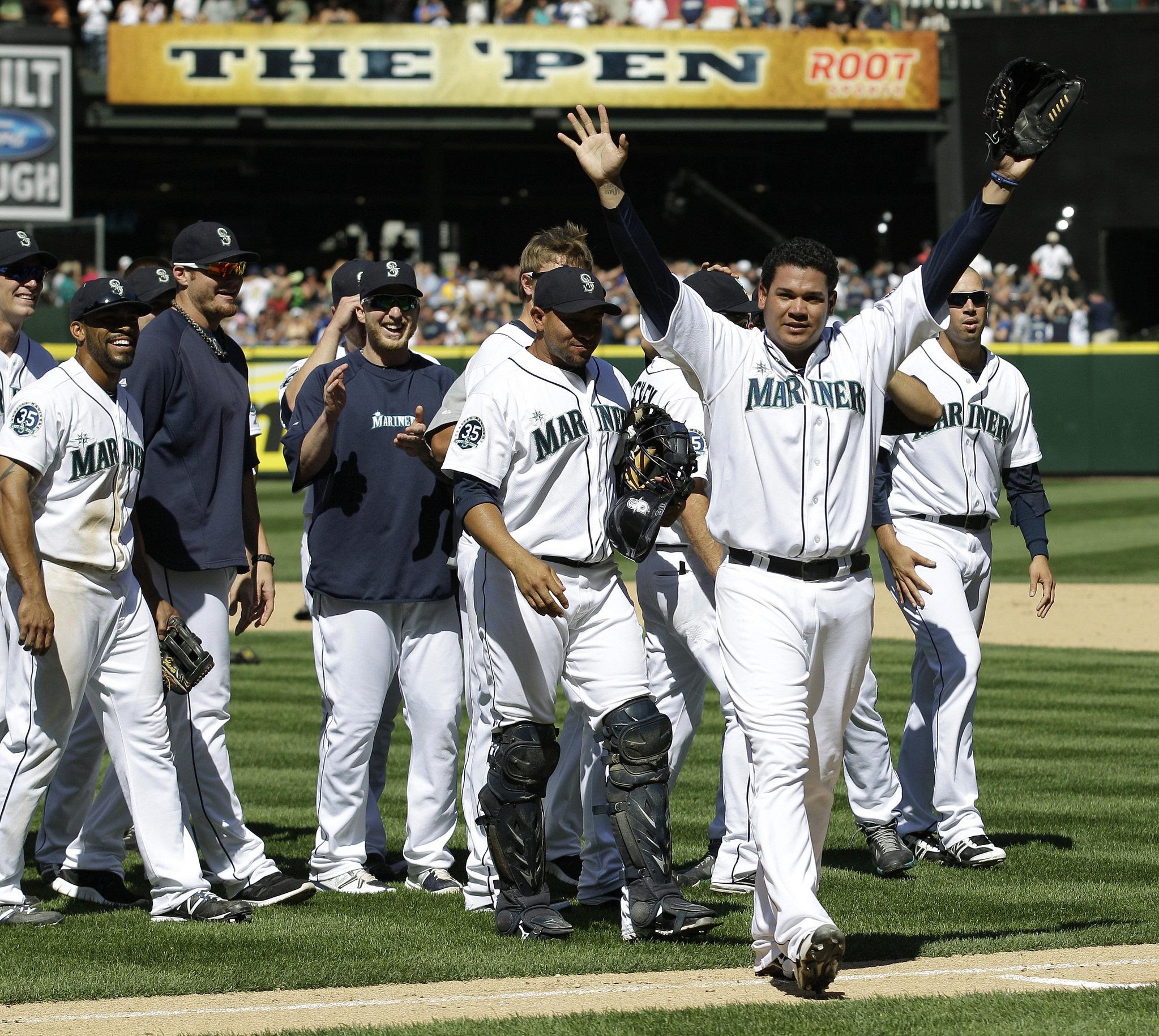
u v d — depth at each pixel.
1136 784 27.16
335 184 125.69
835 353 15.51
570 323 16.89
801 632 15.39
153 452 19.14
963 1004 14.17
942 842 21.61
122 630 18.22
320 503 20.05
